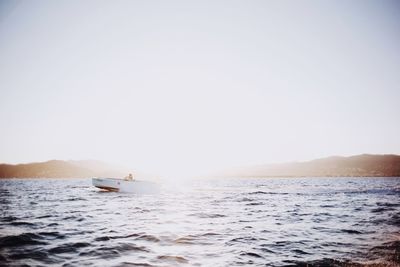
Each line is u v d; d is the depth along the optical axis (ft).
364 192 141.28
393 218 54.13
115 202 87.40
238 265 25.63
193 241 34.65
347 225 47.01
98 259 27.25
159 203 84.48
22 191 159.74
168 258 27.55
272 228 44.14
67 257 27.99
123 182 105.91
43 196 117.60
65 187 218.38
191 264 25.79
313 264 25.95
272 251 30.45
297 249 31.32
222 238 36.52
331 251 30.50
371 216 57.36
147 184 108.78
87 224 46.93
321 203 87.61
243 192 150.41
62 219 52.80
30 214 60.23
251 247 32.09
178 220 51.29
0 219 53.36
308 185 254.47
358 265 25.53
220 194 132.67
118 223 47.80
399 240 35.27
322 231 41.88
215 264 25.84
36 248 31.35
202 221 50.47
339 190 161.58
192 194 130.52
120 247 31.58
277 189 184.65
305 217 56.49
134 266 25.08
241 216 57.57
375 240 35.58
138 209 68.08
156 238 35.91
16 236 36.78
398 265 25.35
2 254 28.96
